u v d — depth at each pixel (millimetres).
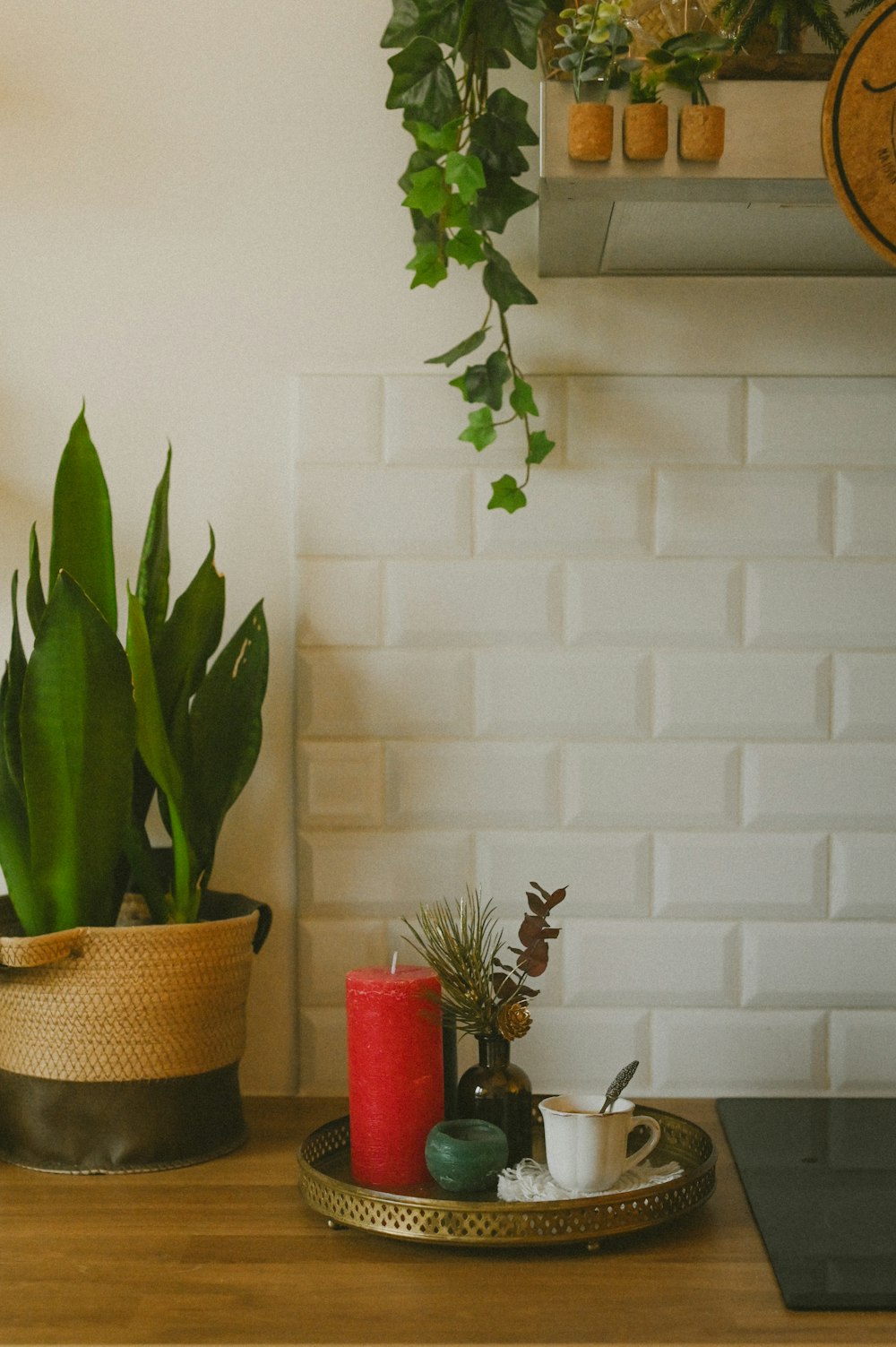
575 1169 865
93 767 961
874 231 910
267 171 1182
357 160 1178
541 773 1178
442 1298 773
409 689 1178
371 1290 785
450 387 1172
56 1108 986
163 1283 791
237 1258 831
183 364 1183
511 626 1176
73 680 936
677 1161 981
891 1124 1090
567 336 1172
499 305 1086
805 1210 901
